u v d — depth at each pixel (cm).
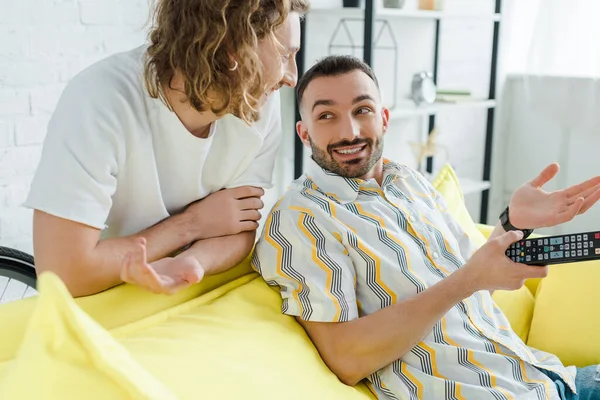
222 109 105
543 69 282
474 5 312
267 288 120
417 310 110
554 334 151
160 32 105
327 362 113
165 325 103
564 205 120
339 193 127
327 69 126
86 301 100
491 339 122
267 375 97
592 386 125
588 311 148
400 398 115
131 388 67
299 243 117
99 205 101
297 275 115
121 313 102
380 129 129
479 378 116
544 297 157
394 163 138
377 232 122
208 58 100
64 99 104
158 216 118
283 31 109
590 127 276
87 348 66
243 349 101
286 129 265
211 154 122
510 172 325
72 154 100
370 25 233
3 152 195
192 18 99
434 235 130
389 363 116
